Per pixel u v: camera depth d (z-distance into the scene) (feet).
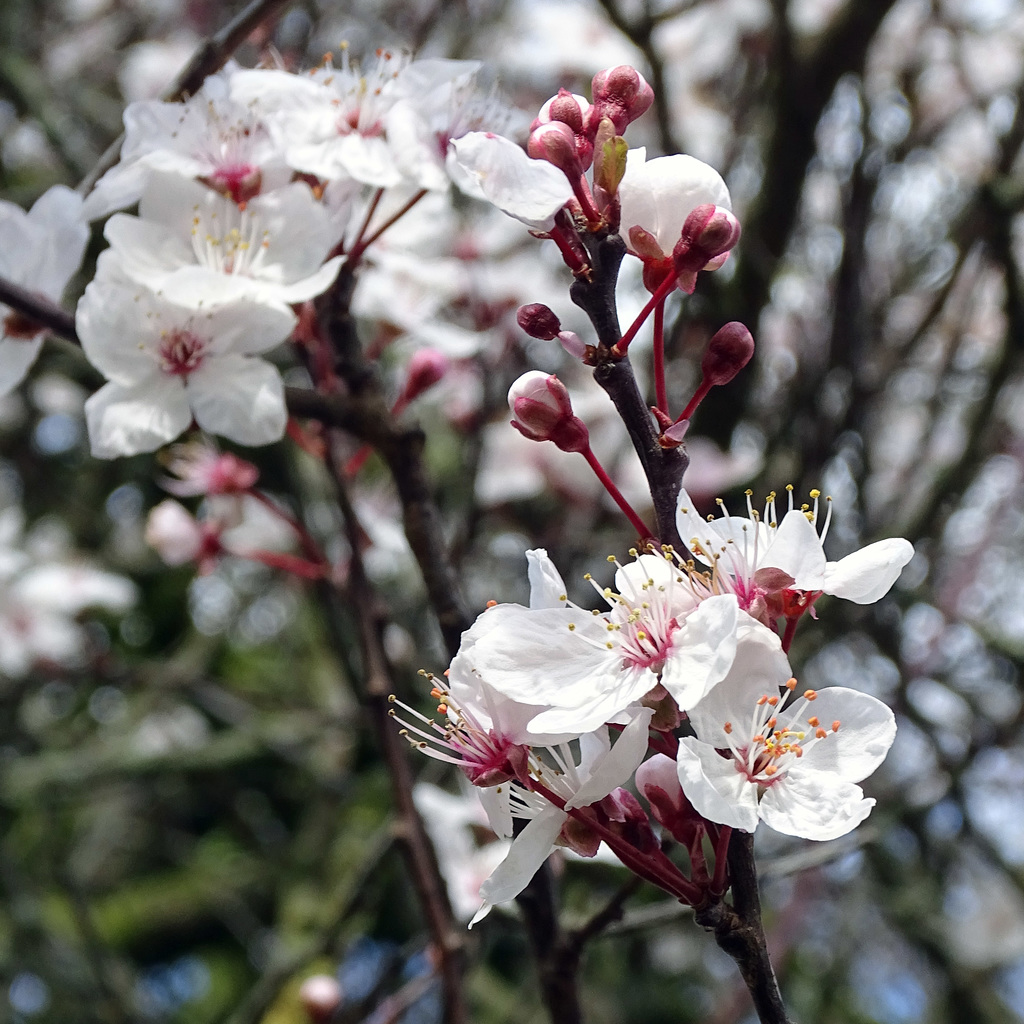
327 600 0.92
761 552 0.44
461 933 0.80
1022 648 1.19
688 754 0.40
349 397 0.63
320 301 0.65
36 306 0.62
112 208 0.62
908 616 1.22
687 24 1.32
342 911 0.90
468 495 1.00
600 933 0.59
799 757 0.42
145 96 1.42
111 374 0.61
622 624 0.43
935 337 1.40
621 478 1.13
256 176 0.63
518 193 0.43
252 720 1.42
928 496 1.09
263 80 0.63
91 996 1.37
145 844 2.26
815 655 1.12
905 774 1.35
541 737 0.43
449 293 1.02
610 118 0.47
